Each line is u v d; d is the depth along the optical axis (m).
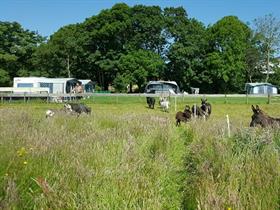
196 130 14.12
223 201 5.92
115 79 78.06
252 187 6.43
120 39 82.31
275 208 5.95
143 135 12.27
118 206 6.17
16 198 5.68
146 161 8.51
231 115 30.30
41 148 7.82
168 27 82.25
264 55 87.75
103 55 82.06
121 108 36.12
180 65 81.06
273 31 87.38
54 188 6.21
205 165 7.95
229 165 7.57
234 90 82.75
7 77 75.50
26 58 82.19
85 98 45.19
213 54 78.75
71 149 8.27
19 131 9.50
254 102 41.50
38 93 41.78
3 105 37.19
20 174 6.43
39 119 15.59
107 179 6.88
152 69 77.69
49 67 84.12
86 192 6.32
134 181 6.97
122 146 9.27
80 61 84.81
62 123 14.91
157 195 6.75
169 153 10.41
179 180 8.20
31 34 82.38
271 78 88.69
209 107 27.77
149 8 82.88
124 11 82.56
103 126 15.42
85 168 7.06
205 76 80.12
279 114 31.66
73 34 85.38
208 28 85.75
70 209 5.88
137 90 85.75
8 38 79.44
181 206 6.81
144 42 83.75
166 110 34.03
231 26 79.94
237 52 79.75
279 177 6.70
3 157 6.82
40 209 5.78
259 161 7.56
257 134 10.34
